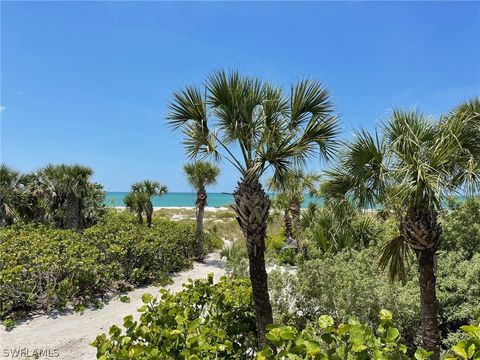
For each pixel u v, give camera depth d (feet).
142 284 36.99
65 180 54.08
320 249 39.19
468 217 26.53
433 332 14.89
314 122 16.84
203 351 9.57
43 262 27.68
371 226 33.40
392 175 14.20
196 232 55.57
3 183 54.29
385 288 20.56
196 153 19.02
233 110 16.70
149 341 9.91
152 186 64.03
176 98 17.60
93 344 9.44
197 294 14.33
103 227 43.68
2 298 25.32
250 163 17.02
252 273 16.57
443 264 23.75
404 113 15.06
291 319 21.57
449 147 13.58
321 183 18.29
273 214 60.39
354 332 7.20
